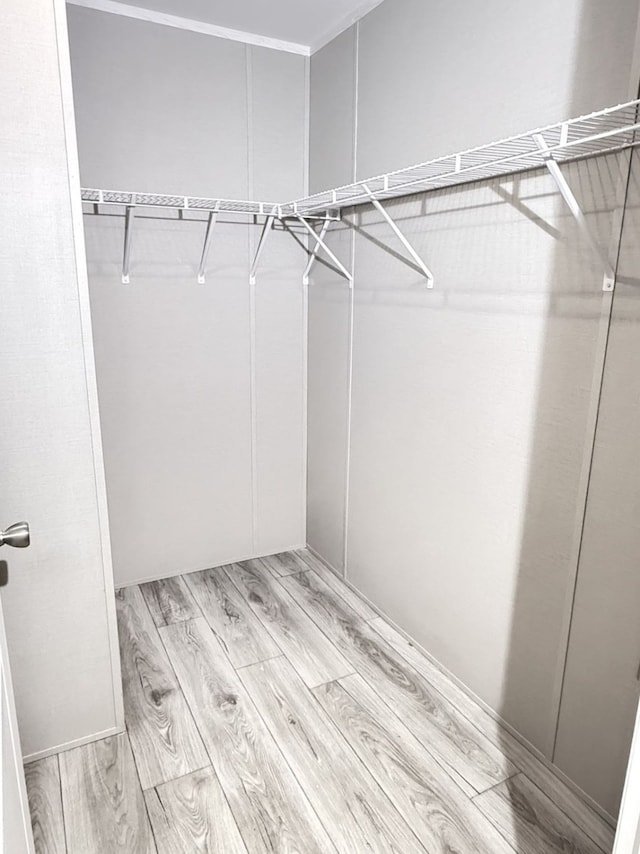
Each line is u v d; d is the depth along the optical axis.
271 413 2.89
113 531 2.64
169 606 2.56
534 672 1.74
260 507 2.98
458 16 1.77
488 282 1.76
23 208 1.44
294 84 2.61
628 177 1.34
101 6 2.20
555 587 1.64
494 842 1.50
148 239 2.45
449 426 1.99
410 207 2.07
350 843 1.49
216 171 2.53
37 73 1.40
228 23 2.38
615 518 1.46
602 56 1.37
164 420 2.64
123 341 2.49
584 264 1.47
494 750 1.79
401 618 2.37
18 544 1.09
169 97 2.38
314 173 2.67
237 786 1.65
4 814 0.80
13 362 1.50
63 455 1.60
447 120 1.86
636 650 1.44
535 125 1.56
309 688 2.05
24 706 1.69
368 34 2.20
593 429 1.49
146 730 1.85
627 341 1.38
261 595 2.67
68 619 1.70
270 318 2.78
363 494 2.54
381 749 1.79
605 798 1.55
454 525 2.01
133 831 1.51
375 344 2.35
